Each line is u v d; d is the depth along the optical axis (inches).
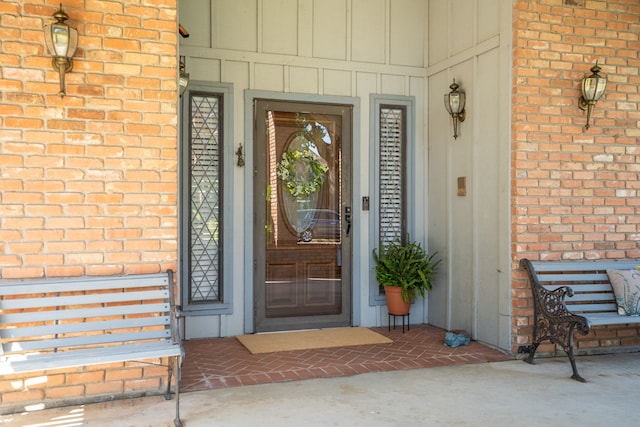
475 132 201.8
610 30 191.2
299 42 218.7
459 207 212.8
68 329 130.0
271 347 191.5
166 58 144.1
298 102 218.4
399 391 147.3
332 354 184.1
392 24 231.8
